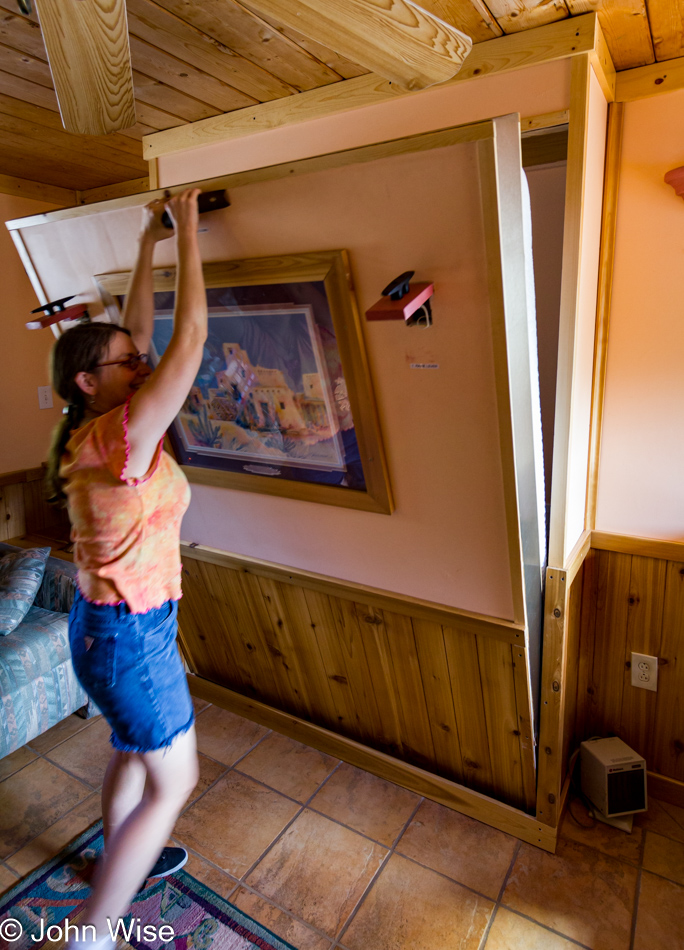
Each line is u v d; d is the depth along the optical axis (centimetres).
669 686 177
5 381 293
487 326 112
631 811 177
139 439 114
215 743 224
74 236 147
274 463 162
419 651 171
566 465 144
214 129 184
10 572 226
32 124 192
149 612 129
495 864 170
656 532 168
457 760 185
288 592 190
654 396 160
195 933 155
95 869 174
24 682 204
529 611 149
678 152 141
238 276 131
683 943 146
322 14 77
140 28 125
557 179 156
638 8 117
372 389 134
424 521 148
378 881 167
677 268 148
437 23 86
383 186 105
